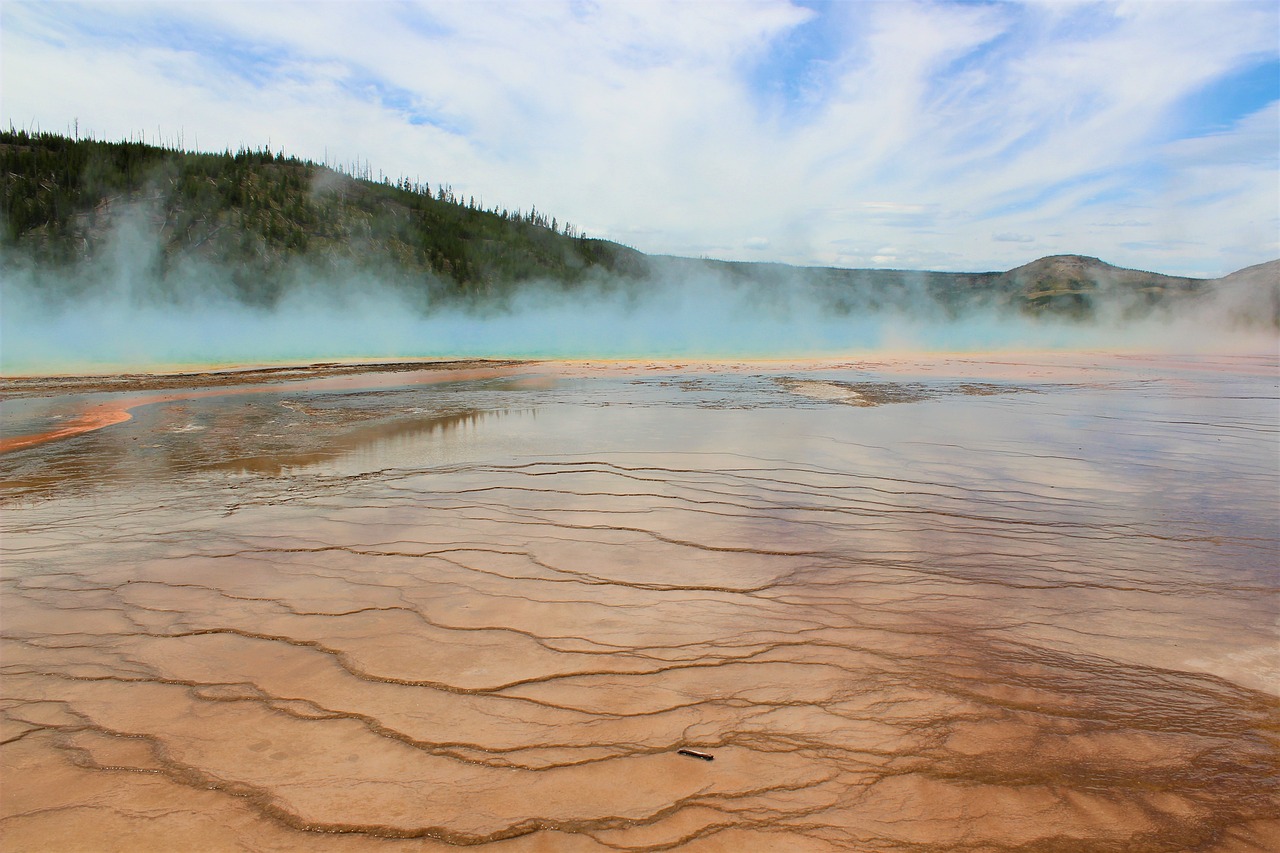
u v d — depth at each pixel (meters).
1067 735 2.37
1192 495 5.29
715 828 1.94
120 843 1.89
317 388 12.77
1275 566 3.88
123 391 12.41
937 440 7.35
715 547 4.18
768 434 7.69
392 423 8.61
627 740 2.34
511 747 2.30
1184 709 2.52
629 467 6.13
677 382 13.48
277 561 3.98
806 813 2.00
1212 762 2.23
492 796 2.07
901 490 5.41
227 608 3.37
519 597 3.48
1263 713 2.49
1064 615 3.28
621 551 4.12
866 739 2.34
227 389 12.62
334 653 2.92
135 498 5.29
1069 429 8.02
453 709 2.52
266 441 7.48
